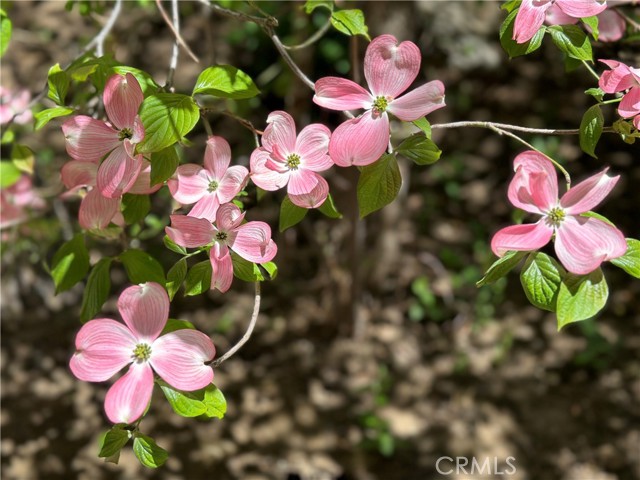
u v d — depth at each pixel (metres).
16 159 0.86
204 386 0.56
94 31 2.23
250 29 2.12
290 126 0.58
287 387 1.80
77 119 0.59
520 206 0.55
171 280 0.59
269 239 0.58
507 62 2.33
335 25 0.67
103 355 0.55
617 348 1.86
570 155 2.23
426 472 1.62
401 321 1.95
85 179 0.65
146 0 0.91
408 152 0.58
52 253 1.84
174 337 0.56
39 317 1.93
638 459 1.63
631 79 0.58
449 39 2.29
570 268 0.54
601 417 1.72
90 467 1.64
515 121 2.29
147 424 1.69
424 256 2.06
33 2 2.29
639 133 0.59
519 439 1.69
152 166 0.59
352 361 1.85
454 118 2.32
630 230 2.09
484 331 1.93
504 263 0.55
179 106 0.58
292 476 1.62
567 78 2.31
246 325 1.93
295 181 0.59
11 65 2.19
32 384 1.82
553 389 1.79
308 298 1.97
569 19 0.63
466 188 2.23
